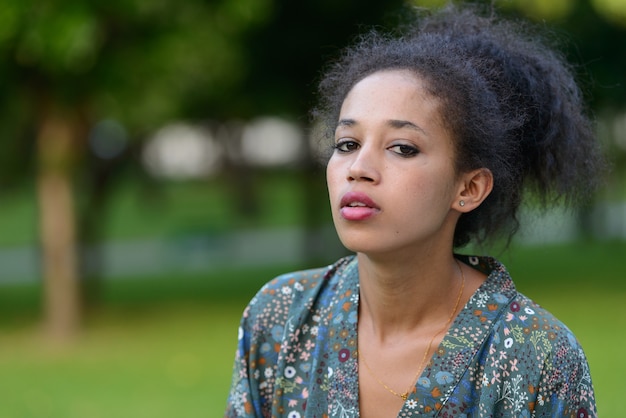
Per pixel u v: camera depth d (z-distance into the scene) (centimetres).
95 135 1524
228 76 1323
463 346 241
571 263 1928
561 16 988
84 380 933
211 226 2905
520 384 238
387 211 230
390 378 245
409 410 238
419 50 250
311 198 1778
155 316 1404
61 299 1230
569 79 293
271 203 4022
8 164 1495
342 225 235
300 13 1373
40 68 1080
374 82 240
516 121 259
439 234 244
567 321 1197
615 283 1597
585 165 295
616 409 681
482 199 246
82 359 1059
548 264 1917
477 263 258
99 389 886
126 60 1105
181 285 1842
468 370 240
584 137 294
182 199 4250
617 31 1306
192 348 1109
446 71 240
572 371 241
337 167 238
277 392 260
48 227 1222
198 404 807
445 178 237
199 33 1145
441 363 240
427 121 235
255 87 1475
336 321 256
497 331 243
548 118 279
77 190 1497
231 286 1795
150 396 848
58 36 989
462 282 252
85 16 993
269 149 2659
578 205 296
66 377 951
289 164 2106
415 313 247
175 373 952
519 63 278
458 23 301
